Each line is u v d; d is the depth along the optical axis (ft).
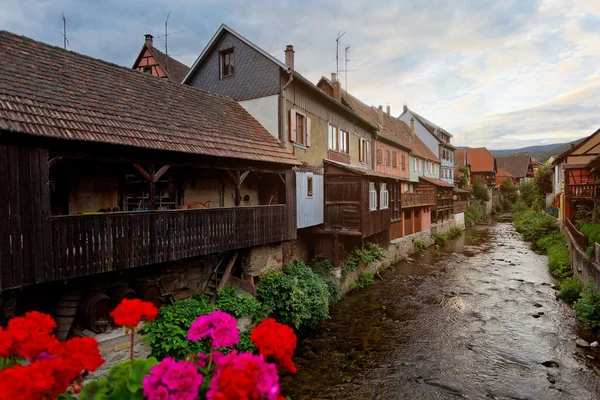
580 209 68.54
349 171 47.60
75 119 20.94
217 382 7.47
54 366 7.55
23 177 18.08
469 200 156.25
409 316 41.42
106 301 23.73
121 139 21.91
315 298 36.88
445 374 28.99
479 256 76.33
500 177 222.48
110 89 26.81
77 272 20.04
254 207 33.01
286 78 41.86
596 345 32.99
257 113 42.57
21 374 6.70
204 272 33.60
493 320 40.01
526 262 69.31
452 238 103.71
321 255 49.78
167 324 24.77
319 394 26.35
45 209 18.85
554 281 55.31
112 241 21.75
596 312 36.11
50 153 19.33
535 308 43.70
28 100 19.94
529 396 25.80
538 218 101.09
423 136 127.65
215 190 36.88
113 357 22.30
